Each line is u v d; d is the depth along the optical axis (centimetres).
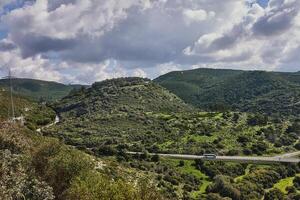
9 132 5281
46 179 3969
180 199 8950
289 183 11288
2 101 15150
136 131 17588
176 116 19600
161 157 13125
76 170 4000
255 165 12450
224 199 9500
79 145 14438
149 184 3291
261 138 15788
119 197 3144
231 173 11812
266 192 10331
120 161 11812
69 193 3444
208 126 17025
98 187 3284
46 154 4416
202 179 11394
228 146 14725
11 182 3061
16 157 4091
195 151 14038
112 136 16775
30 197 3084
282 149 14900
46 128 16925
